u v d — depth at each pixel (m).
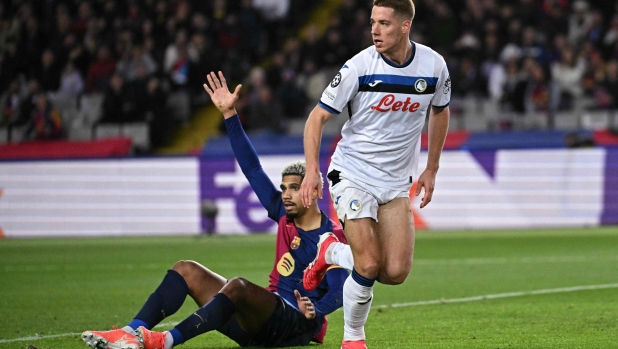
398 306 25.47
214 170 53.19
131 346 14.78
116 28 71.00
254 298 16.52
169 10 72.00
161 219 53.62
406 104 16.36
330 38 67.69
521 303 25.61
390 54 16.34
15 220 54.56
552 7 69.25
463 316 23.19
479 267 35.62
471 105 64.88
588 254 39.91
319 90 66.19
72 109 68.81
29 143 66.19
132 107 65.81
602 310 23.69
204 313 15.80
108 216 54.12
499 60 67.12
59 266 37.34
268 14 74.50
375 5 16.05
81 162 54.50
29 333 20.64
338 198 16.56
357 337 16.58
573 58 65.06
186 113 68.12
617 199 52.56
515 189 53.16
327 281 17.55
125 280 32.31
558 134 61.62
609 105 63.09
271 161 52.97
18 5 74.12
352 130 16.89
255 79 64.69
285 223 17.98
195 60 67.94
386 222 16.64
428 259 38.88
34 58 70.94
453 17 68.88
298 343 17.62
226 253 42.06
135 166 54.09
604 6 70.38
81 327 21.69
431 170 17.81
